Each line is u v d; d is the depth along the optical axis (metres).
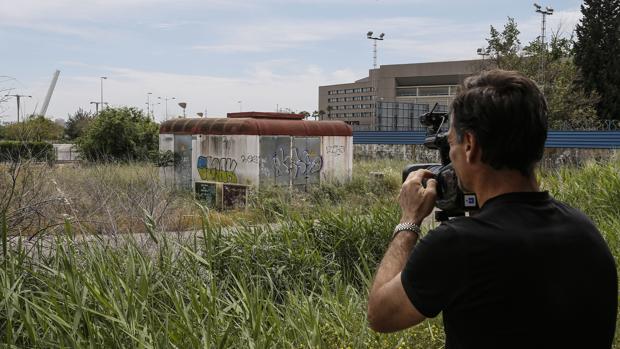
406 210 2.01
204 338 3.13
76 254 4.11
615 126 37.91
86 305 3.39
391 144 31.83
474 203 1.90
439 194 2.03
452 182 1.97
